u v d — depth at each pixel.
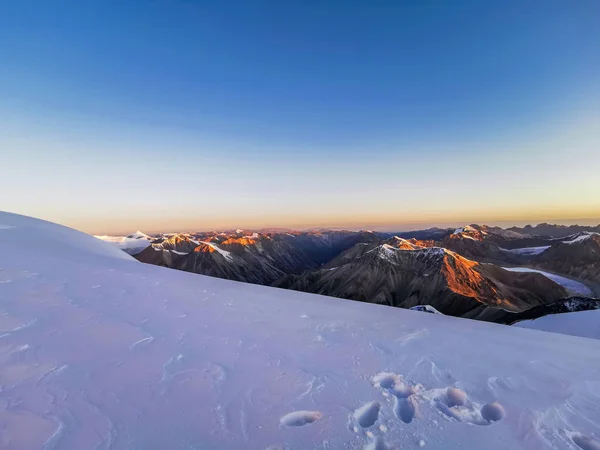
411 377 3.77
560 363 4.30
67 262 8.91
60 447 2.34
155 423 2.67
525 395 3.44
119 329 4.62
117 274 8.31
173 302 6.30
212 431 2.63
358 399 3.24
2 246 9.77
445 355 4.46
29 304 5.29
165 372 3.51
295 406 3.05
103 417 2.69
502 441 2.70
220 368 3.70
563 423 2.96
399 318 6.30
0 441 2.34
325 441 2.61
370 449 2.56
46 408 2.75
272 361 3.98
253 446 2.49
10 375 3.21
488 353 4.59
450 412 3.11
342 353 4.38
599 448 2.62
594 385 3.69
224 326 5.17
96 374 3.36
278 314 6.13
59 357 3.65
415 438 2.70
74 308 5.32
